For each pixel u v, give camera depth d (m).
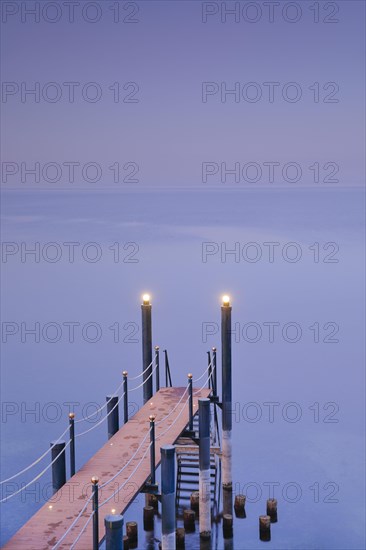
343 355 52.94
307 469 32.94
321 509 28.91
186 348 55.72
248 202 193.25
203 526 24.95
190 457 30.25
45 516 18.41
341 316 65.00
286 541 26.61
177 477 29.47
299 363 51.28
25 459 33.88
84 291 79.19
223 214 154.12
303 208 167.50
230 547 26.33
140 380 47.03
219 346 56.28
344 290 76.50
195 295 76.00
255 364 51.31
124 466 21.23
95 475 20.70
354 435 36.97
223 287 80.12
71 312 69.12
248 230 126.50
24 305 72.88
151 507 26.67
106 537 16.58
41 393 44.22
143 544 25.94
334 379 47.19
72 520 18.19
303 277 84.94
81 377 47.69
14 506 29.12
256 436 36.91
